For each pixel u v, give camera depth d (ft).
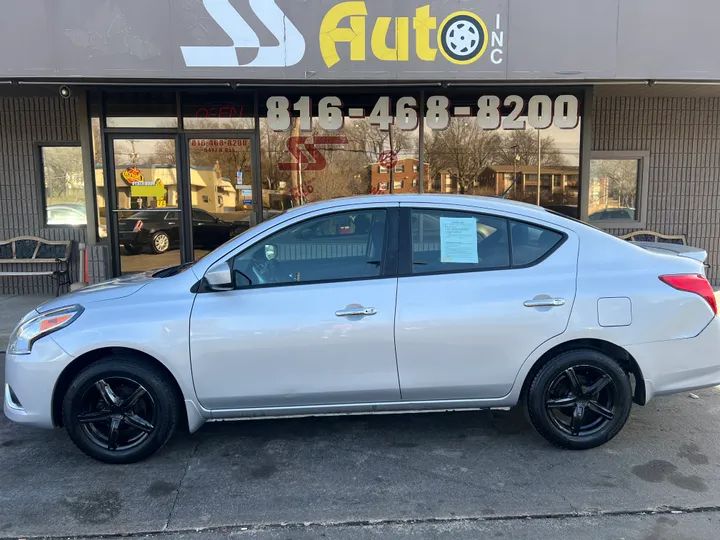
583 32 22.08
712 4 22.12
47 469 12.09
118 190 27.25
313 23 21.85
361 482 11.43
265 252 12.26
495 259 12.28
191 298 11.89
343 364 11.86
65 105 29.53
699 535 9.61
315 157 27.27
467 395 12.25
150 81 22.72
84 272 27.17
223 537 9.66
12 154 30.01
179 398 12.17
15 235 30.55
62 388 12.14
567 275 12.14
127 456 12.05
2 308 26.73
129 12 21.50
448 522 10.04
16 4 21.27
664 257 12.61
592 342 12.39
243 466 12.12
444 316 11.82
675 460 12.28
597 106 30.32
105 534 9.78
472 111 27.02
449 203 12.53
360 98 26.96
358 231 12.36
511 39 22.06
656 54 22.25
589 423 12.66
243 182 27.35
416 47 21.98
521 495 10.89
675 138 30.76
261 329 11.69
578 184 27.14
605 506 10.49
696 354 12.25
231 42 21.81
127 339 11.60
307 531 9.82
